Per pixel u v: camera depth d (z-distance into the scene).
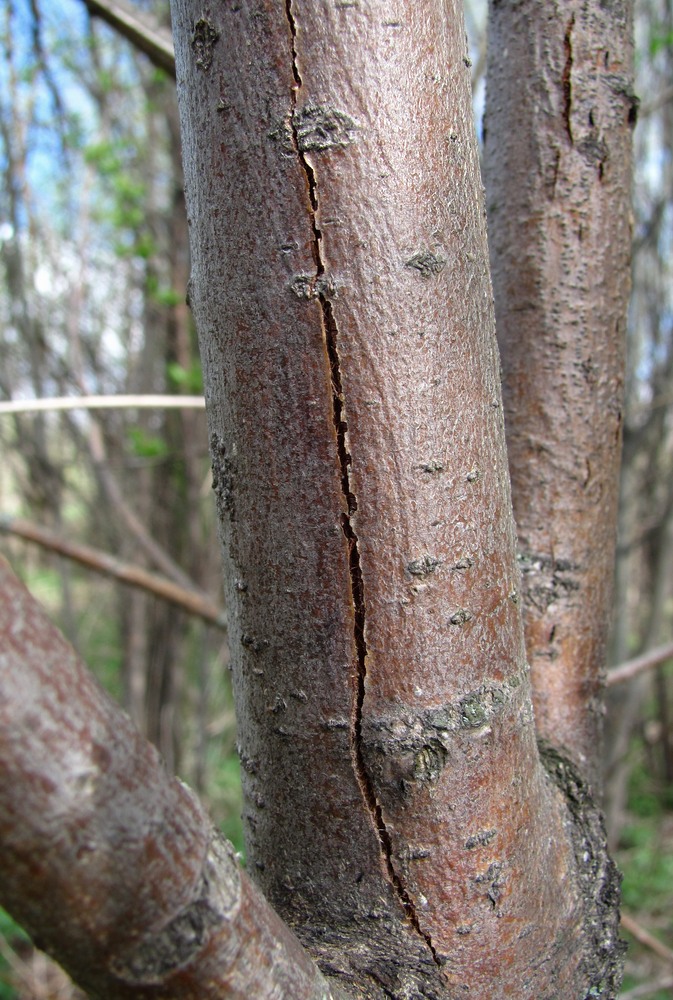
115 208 1.26
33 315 1.32
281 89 0.22
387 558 0.23
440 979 0.24
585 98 0.33
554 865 0.26
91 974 0.17
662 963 1.23
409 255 0.22
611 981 0.26
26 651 0.16
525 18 0.33
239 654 0.25
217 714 1.74
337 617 0.23
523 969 0.24
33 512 1.80
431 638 0.23
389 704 0.23
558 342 0.34
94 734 0.16
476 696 0.24
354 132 0.22
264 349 0.23
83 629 1.96
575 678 0.33
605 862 0.28
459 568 0.23
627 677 0.59
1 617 0.15
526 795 0.25
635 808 1.80
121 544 1.52
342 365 0.22
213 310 0.23
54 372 1.35
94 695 0.17
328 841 0.24
